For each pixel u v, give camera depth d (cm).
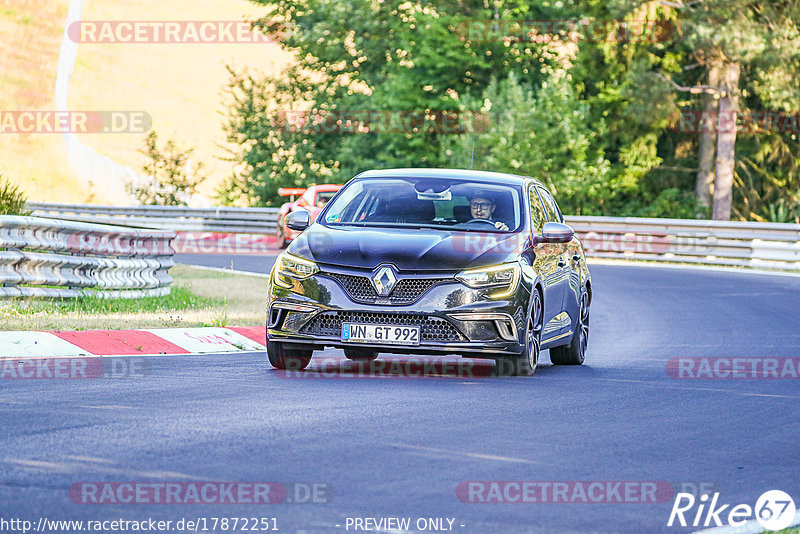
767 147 15838
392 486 2227
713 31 13888
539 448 2667
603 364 4616
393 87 16575
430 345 3722
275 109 19088
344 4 18025
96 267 5706
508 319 3784
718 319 6431
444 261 3775
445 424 2923
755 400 3631
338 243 3856
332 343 3750
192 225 15600
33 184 18000
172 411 2952
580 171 15125
